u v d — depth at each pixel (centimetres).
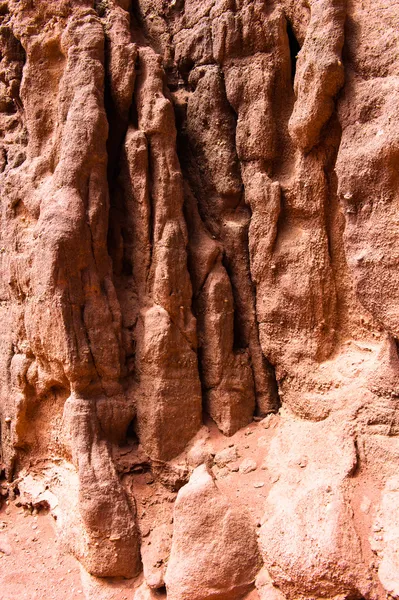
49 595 358
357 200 335
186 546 330
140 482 389
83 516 355
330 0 340
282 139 397
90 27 402
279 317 394
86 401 381
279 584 312
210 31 419
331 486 322
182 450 395
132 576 356
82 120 388
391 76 325
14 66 446
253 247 399
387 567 286
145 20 462
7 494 444
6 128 461
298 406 388
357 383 354
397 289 323
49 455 429
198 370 405
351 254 339
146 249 398
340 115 346
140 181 394
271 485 356
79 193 386
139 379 399
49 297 377
